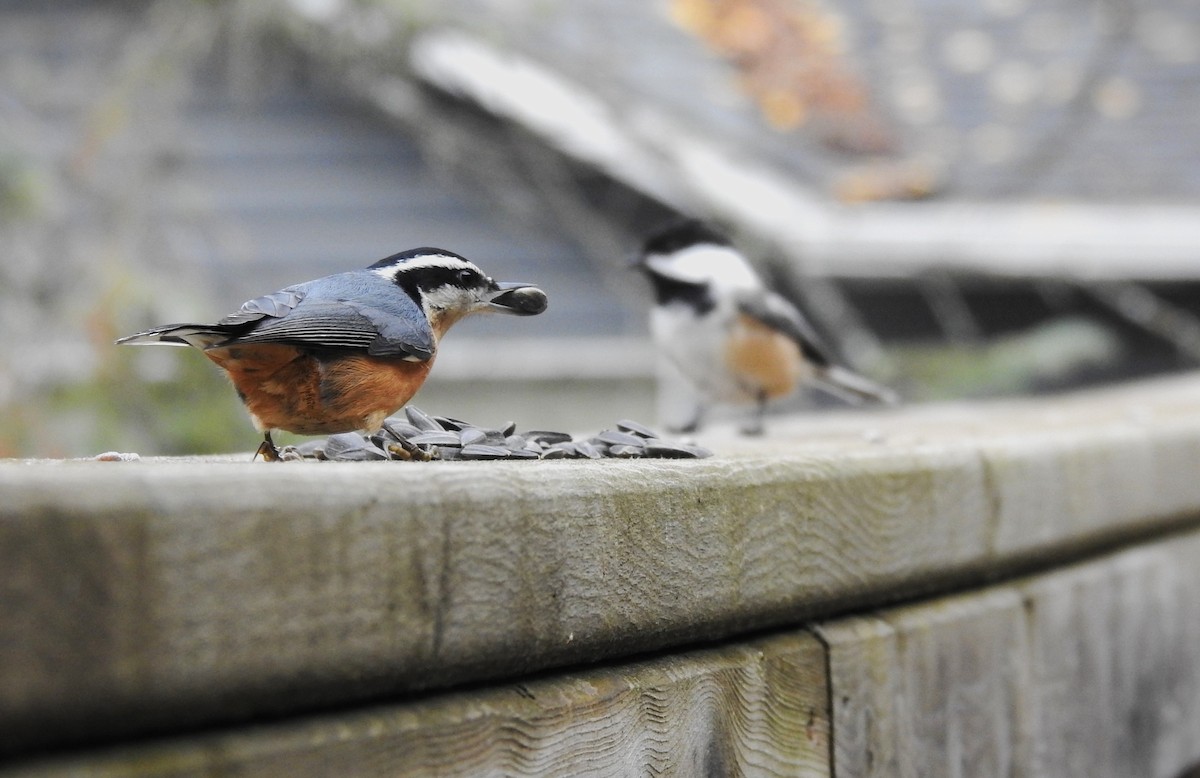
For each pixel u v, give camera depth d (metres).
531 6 18.91
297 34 18.00
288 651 2.75
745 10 20.38
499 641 3.29
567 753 3.49
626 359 19.62
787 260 17.56
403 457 4.99
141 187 17.00
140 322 15.55
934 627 5.12
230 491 2.64
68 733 2.44
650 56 19.83
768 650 4.38
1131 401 10.23
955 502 5.25
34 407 14.48
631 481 3.75
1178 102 20.89
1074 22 22.64
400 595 3.00
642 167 18.42
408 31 17.83
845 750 4.63
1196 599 7.29
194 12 17.22
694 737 3.98
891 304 18.69
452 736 3.15
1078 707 6.04
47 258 16.14
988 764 5.40
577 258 19.91
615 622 3.67
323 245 19.95
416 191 20.19
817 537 4.53
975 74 21.22
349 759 2.90
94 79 19.58
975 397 18.06
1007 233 17.45
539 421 19.75
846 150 19.06
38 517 2.35
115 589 2.45
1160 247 17.17
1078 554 6.32
